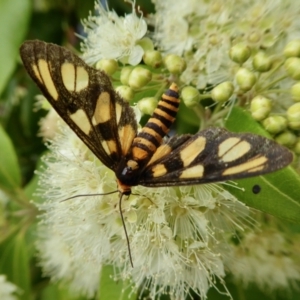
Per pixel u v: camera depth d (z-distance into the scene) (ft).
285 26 0.26
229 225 0.25
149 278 0.25
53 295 0.34
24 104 0.38
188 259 0.24
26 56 0.22
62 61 0.22
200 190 0.24
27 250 0.34
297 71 0.24
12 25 0.31
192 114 0.30
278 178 0.22
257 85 0.25
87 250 0.26
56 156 0.26
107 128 0.23
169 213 0.24
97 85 0.23
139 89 0.26
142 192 0.24
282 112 0.25
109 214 0.25
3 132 0.32
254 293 0.29
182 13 0.27
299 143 0.23
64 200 0.25
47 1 0.36
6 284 0.32
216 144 0.21
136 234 0.24
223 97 0.24
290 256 0.28
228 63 0.26
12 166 0.32
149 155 0.22
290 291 0.29
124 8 0.33
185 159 0.21
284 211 0.22
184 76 0.26
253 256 0.28
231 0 0.26
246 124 0.24
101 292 0.27
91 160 0.25
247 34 0.26
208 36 0.26
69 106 0.23
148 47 0.26
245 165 0.19
